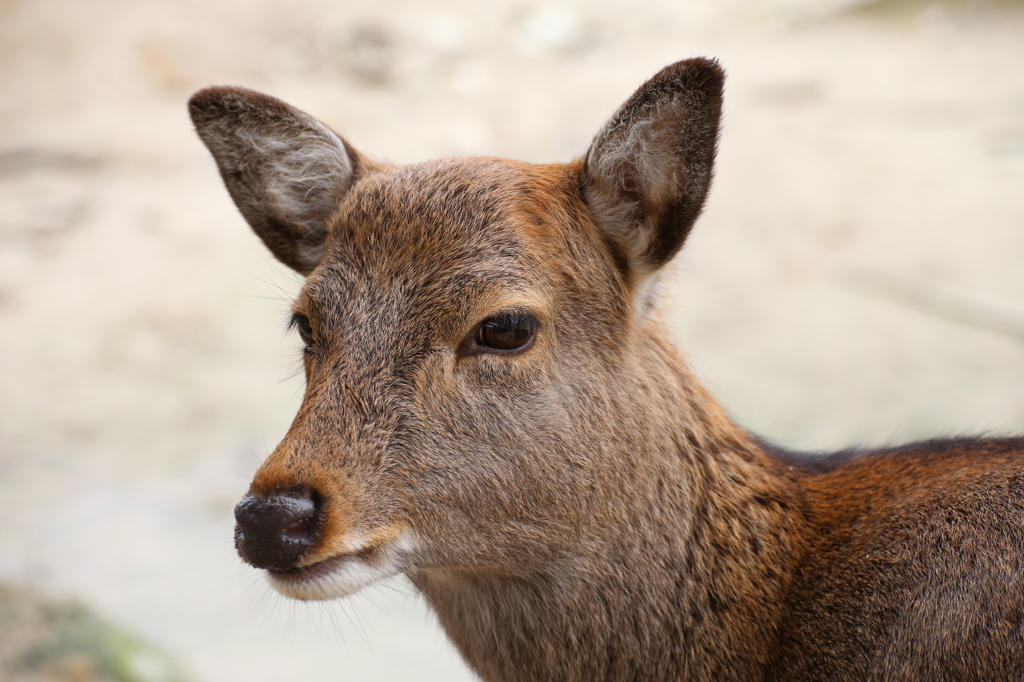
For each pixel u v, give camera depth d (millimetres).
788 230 20328
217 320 18703
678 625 6094
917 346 16188
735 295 18234
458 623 6320
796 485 6457
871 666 5742
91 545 12430
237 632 10750
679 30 29766
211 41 30641
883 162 22328
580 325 5883
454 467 5629
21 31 30906
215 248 21609
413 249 5754
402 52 29688
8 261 21297
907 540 5828
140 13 31562
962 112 23859
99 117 27906
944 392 14867
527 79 28188
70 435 15227
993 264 18375
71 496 13641
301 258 6961
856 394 15031
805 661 5953
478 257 5688
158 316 18922
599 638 6043
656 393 6129
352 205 6000
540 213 5879
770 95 25734
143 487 13859
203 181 24828
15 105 28375
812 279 18594
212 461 14461
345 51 29953
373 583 5582
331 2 32344
